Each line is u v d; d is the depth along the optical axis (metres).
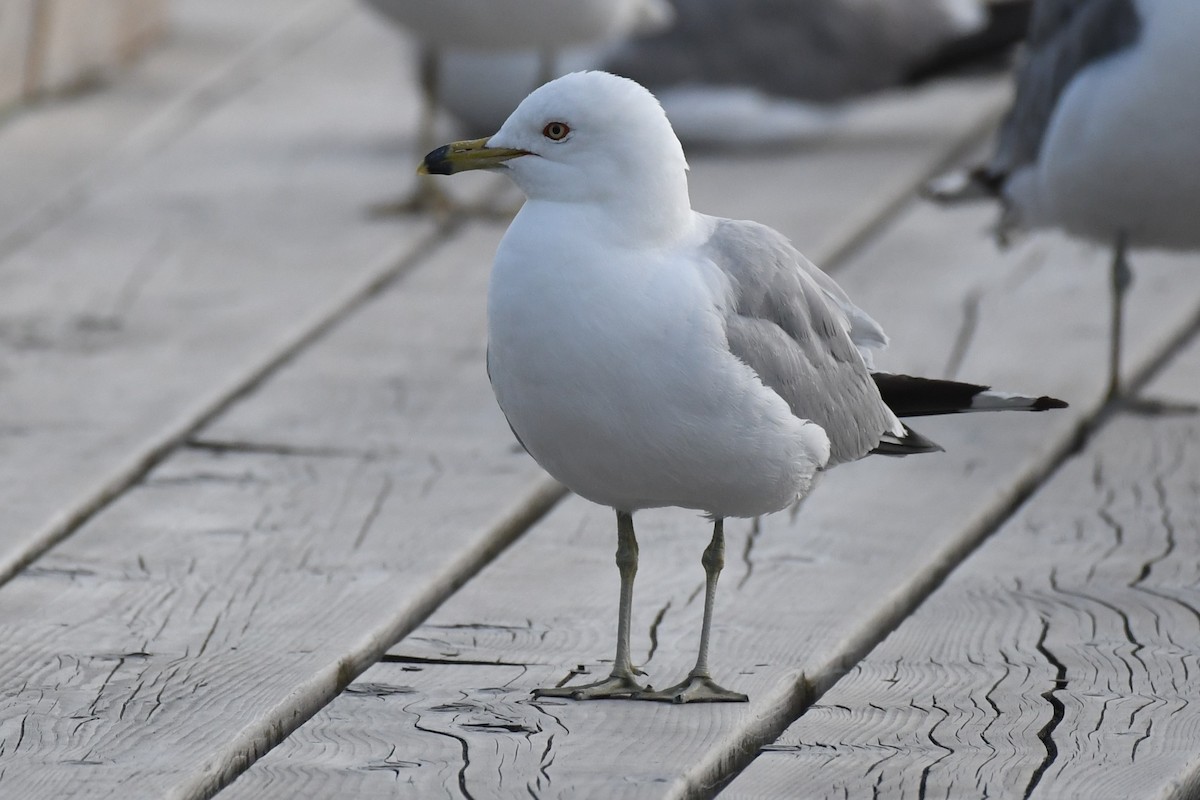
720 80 17.75
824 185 16.53
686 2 17.70
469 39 15.99
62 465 10.70
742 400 7.36
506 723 7.62
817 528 9.88
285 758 7.31
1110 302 13.65
